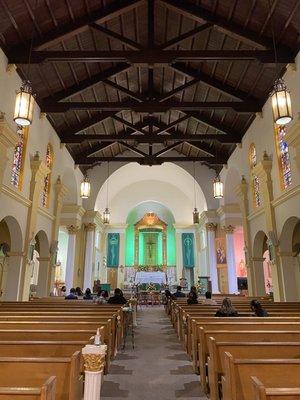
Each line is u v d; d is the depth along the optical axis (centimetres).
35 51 902
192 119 1545
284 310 736
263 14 839
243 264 2167
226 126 1445
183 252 2327
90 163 1661
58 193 1361
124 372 552
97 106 1148
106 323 501
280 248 1041
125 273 2353
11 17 802
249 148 1327
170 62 908
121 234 2369
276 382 253
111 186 2186
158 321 1212
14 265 1012
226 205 1770
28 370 260
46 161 1241
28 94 712
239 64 1045
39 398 190
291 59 892
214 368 355
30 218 1059
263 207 1164
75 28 901
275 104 696
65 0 831
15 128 945
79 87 1166
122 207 2422
